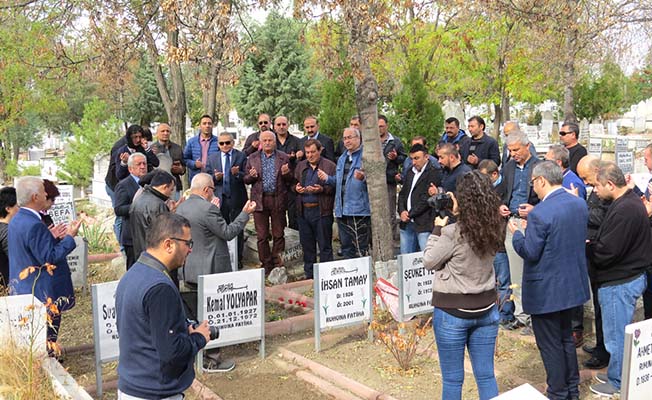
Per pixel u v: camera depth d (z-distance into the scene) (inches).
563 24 502.0
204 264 240.1
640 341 162.4
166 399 135.0
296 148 404.8
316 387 218.2
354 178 346.0
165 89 565.3
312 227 362.0
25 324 194.4
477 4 490.0
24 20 581.3
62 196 468.8
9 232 219.8
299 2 299.6
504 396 119.8
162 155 386.0
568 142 309.9
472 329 169.0
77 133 914.7
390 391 212.4
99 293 213.3
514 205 274.4
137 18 379.6
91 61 393.4
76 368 245.4
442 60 811.4
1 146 995.9
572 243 186.9
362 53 304.7
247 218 248.5
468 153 372.2
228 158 378.0
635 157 874.8
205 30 298.5
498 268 268.8
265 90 1038.4
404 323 257.6
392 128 493.4
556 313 189.2
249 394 214.4
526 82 836.0
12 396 178.1
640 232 200.7
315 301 245.3
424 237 312.7
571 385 195.9
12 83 761.6
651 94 1765.5
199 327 144.5
